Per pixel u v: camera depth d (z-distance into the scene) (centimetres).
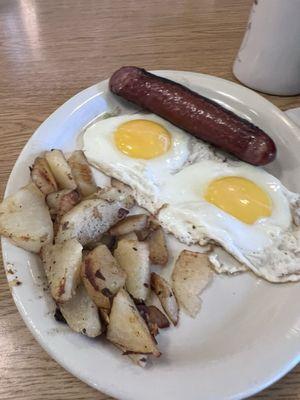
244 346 17
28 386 16
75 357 16
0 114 26
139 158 24
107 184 23
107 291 16
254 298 19
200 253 20
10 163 24
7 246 19
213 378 15
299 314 17
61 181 21
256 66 27
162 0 34
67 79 29
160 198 22
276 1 23
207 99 24
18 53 30
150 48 31
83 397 16
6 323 18
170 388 15
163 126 25
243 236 21
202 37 32
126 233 20
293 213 22
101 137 24
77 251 17
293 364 16
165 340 18
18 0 34
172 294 18
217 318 18
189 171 23
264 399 16
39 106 27
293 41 25
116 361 16
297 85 27
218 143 23
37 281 18
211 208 21
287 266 20
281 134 25
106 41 31
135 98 25
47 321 17
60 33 32
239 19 33
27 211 19
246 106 26
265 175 23
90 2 34
